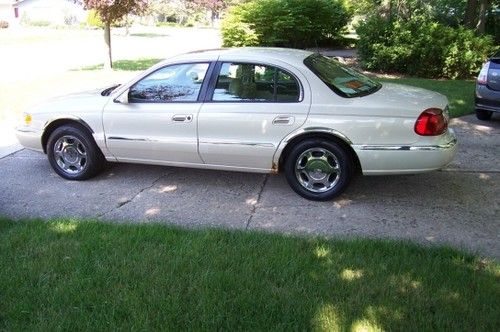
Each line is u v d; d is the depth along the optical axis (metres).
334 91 5.32
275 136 5.42
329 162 5.45
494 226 4.92
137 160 6.13
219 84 5.65
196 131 5.67
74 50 25.70
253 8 19.75
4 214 5.36
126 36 38.25
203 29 52.03
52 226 4.77
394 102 5.19
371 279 3.72
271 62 5.47
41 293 3.59
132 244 4.34
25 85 13.52
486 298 3.45
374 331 3.13
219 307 3.37
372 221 5.08
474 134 8.46
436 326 3.17
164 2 23.78
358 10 22.95
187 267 3.91
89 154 6.26
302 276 3.76
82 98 6.33
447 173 6.47
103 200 5.77
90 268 3.93
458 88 12.68
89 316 3.31
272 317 3.27
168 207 5.54
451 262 4.00
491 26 18.64
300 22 20.14
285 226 4.99
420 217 5.16
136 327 3.18
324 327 3.17
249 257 4.06
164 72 5.86
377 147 5.15
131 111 5.91
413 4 17.98
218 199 5.75
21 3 62.03
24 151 7.82
